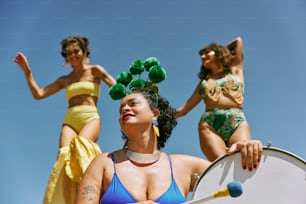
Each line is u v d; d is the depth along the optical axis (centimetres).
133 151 326
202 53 530
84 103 559
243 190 320
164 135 354
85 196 313
